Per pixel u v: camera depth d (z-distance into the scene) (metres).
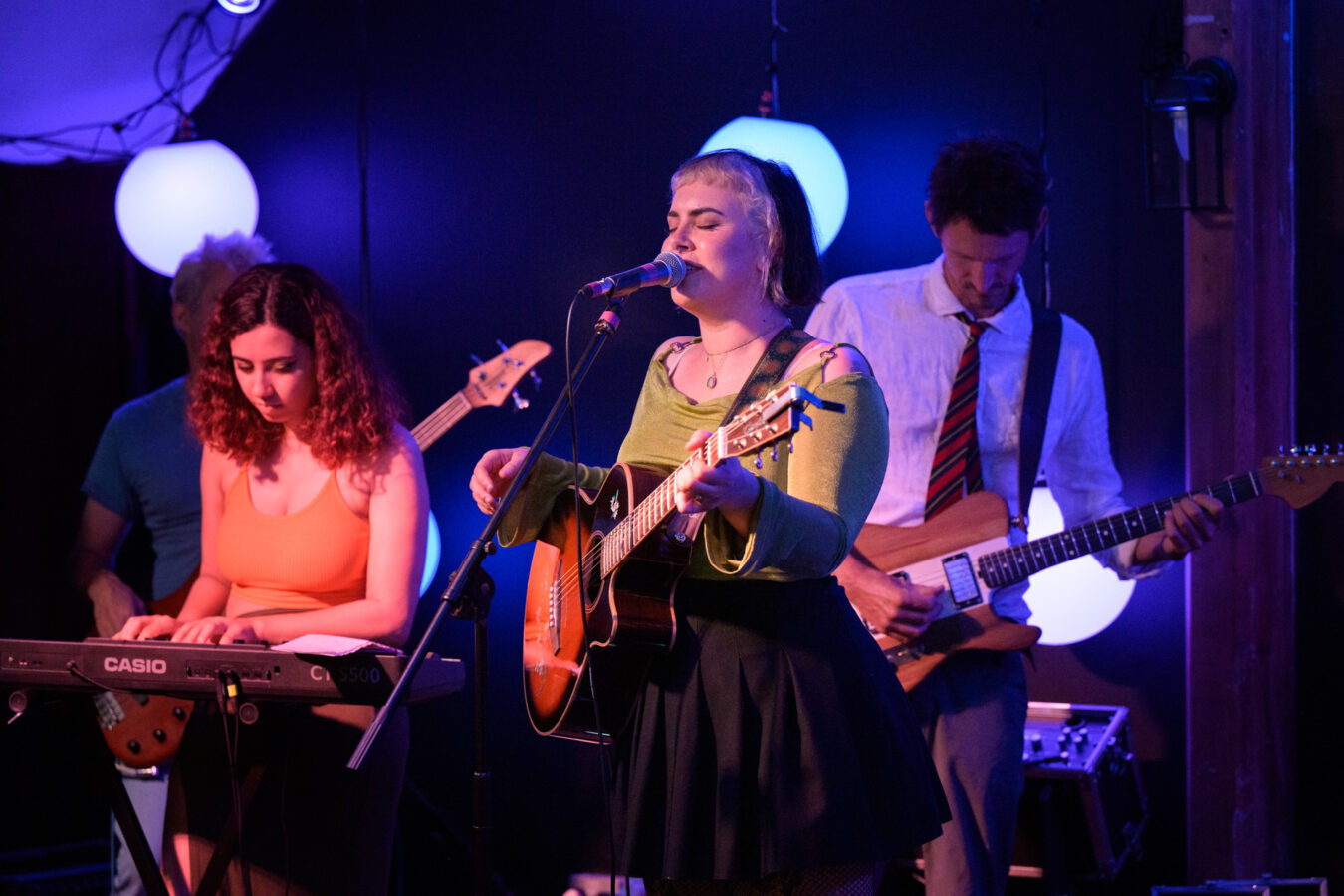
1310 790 4.95
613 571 2.81
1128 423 5.32
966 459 4.30
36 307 6.30
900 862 4.83
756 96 5.84
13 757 6.26
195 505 4.47
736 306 2.93
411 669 2.77
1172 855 5.23
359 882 3.31
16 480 6.27
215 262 4.60
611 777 2.88
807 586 2.74
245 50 6.50
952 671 4.08
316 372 3.49
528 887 5.91
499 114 6.19
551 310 6.10
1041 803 4.39
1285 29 4.83
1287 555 4.79
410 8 6.32
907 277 4.53
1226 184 4.74
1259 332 4.77
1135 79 5.30
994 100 5.48
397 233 6.33
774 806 2.58
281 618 3.36
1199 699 4.82
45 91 5.87
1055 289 5.41
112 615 4.45
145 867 3.32
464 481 6.13
